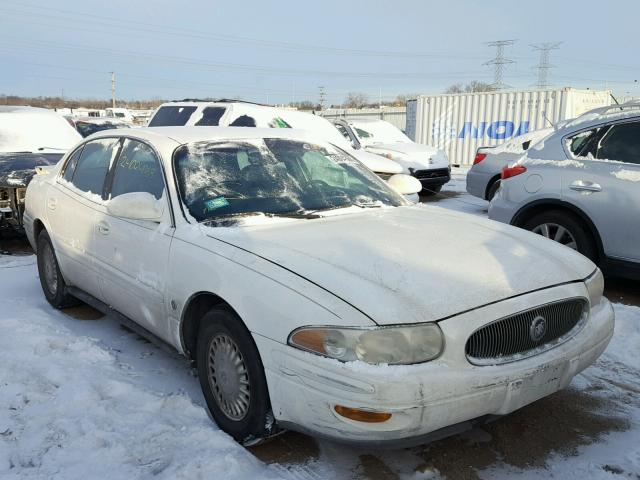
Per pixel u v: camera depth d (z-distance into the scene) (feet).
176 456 9.04
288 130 14.67
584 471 9.09
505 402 8.36
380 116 122.52
